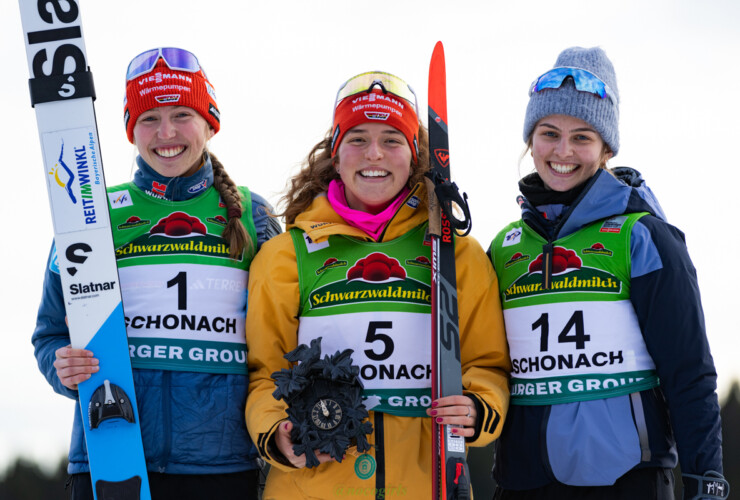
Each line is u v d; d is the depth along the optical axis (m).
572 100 6.56
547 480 6.32
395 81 6.88
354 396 6.07
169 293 6.77
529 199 6.84
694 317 6.19
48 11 7.00
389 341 6.42
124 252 6.93
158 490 6.59
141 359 6.67
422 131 7.29
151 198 7.08
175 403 6.62
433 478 6.11
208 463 6.61
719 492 5.96
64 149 6.89
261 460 6.99
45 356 6.90
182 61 7.12
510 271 6.79
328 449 5.94
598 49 6.92
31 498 33.84
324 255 6.69
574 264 6.50
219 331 6.77
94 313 6.67
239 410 6.76
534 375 6.45
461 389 6.27
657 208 6.83
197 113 7.12
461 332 6.68
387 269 6.59
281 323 6.62
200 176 7.13
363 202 6.92
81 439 6.85
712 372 6.19
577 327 6.38
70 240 6.77
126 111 7.21
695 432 6.05
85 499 6.68
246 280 7.00
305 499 6.21
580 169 6.67
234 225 6.98
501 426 6.34
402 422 6.32
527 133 6.96
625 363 6.30
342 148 6.74
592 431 6.19
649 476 6.21
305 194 7.16
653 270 6.27
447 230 6.61
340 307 6.51
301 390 6.05
